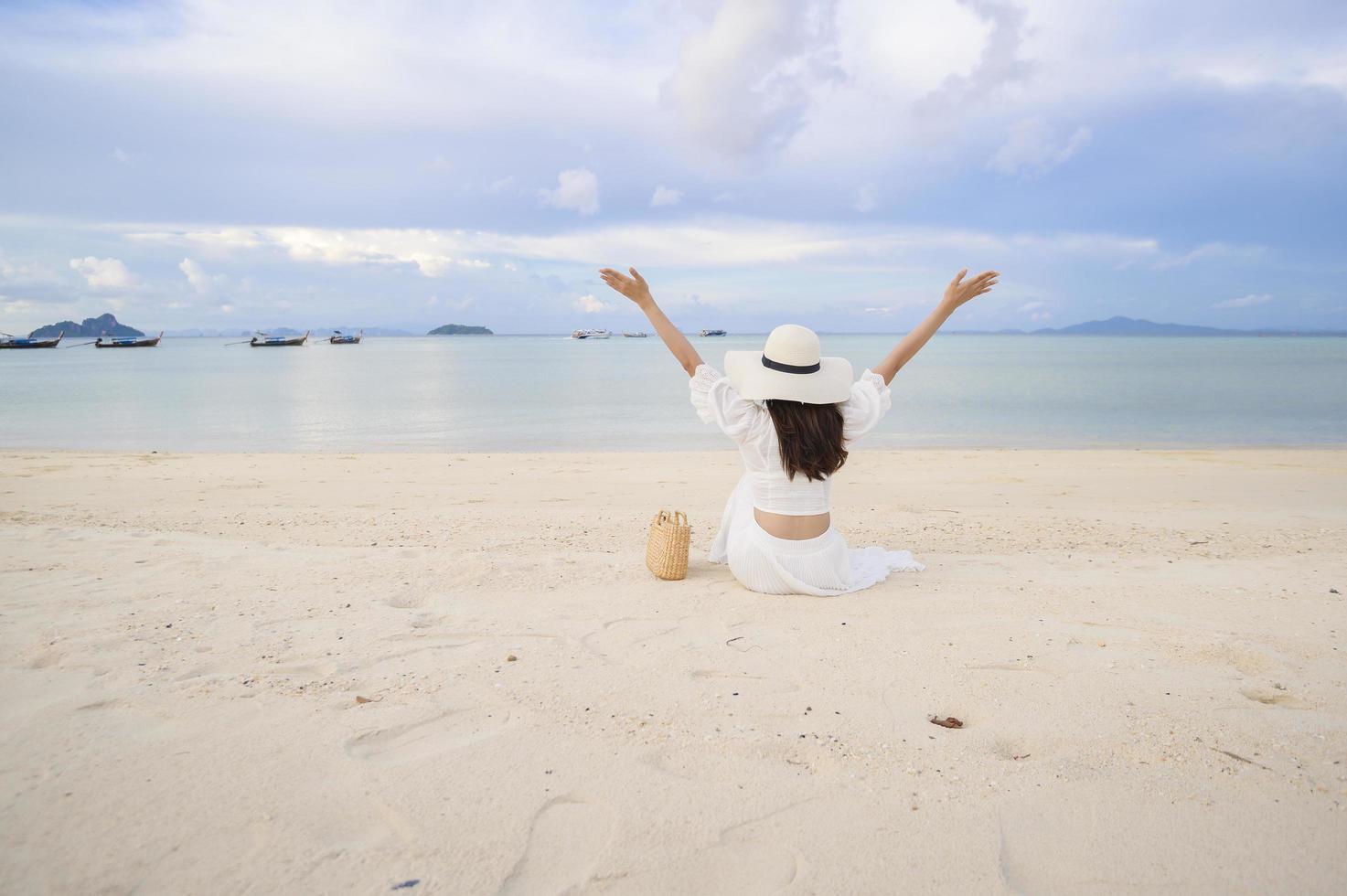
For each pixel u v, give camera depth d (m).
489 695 3.10
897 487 10.19
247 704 2.98
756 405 4.49
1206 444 15.85
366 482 10.67
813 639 3.79
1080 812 2.30
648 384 35.72
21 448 15.27
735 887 1.97
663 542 4.91
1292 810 2.31
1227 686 3.22
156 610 4.20
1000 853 2.10
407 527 7.33
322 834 2.16
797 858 2.08
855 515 8.11
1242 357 69.69
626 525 7.49
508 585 4.79
